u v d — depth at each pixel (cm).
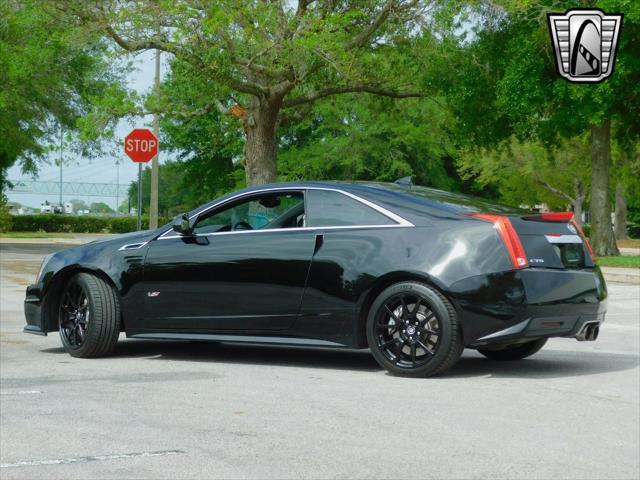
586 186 5950
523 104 2981
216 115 3638
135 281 886
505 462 512
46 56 3098
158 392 713
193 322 866
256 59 2416
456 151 5028
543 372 820
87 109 3697
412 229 789
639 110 3269
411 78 2886
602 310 812
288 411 643
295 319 823
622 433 587
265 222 866
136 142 1986
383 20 2630
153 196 2789
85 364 858
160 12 2364
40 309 928
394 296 780
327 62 2428
